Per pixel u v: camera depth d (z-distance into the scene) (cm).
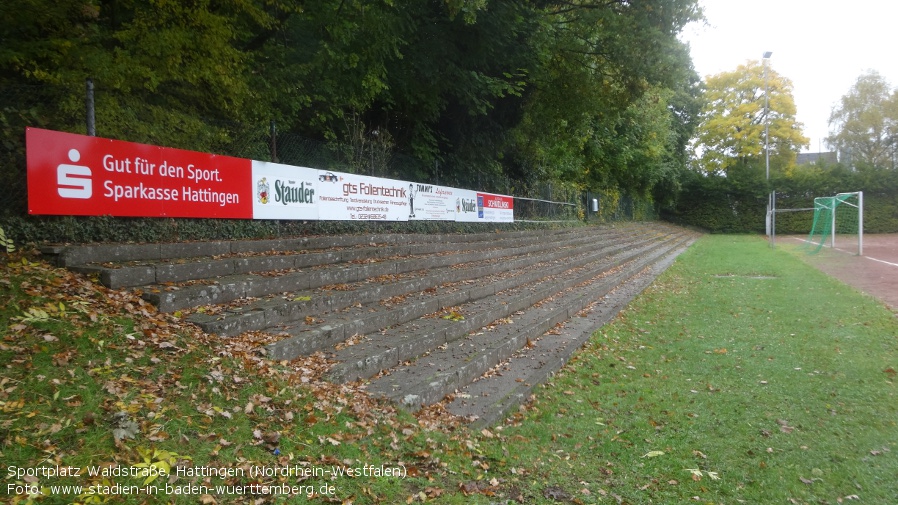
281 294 702
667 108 4225
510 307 937
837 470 448
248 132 963
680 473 432
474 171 1823
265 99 1009
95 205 664
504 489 387
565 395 620
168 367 429
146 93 879
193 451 336
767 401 611
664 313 1135
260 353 509
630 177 3903
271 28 1064
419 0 1273
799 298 1291
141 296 554
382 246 1098
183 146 838
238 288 644
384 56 1238
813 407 595
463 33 1370
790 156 5138
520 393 582
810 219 4388
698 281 1627
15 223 598
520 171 2309
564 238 2081
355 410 454
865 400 618
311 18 1109
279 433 383
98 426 334
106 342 436
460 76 1438
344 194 1136
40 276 523
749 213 4653
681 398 618
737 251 2702
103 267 580
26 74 713
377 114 1499
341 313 696
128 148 700
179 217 779
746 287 1491
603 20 1445
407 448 417
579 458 456
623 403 599
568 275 1393
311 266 863
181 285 614
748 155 5062
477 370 634
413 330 698
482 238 1611
